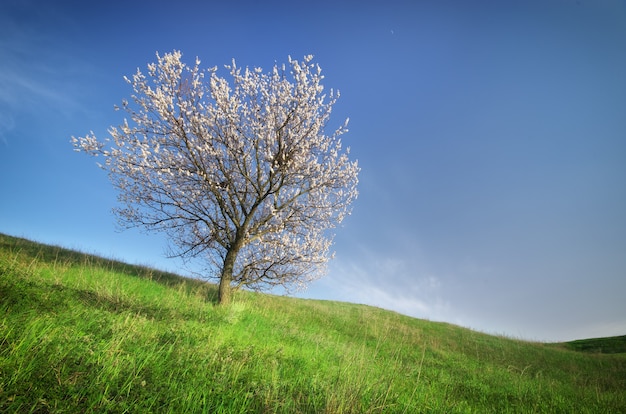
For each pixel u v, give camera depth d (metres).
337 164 14.55
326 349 10.02
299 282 15.64
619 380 15.77
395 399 5.82
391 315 26.48
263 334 10.12
